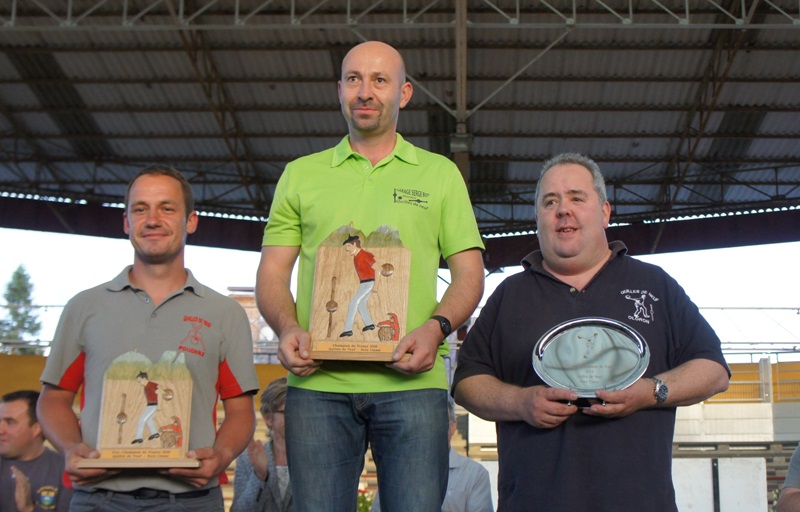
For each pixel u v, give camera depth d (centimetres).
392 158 339
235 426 362
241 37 1617
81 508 338
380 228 326
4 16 1566
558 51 1620
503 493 343
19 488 504
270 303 332
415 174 338
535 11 1524
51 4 1538
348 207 331
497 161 1958
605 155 1934
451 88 1728
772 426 1470
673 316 349
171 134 1897
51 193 2038
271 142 1916
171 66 1698
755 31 1566
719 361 336
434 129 1869
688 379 325
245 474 520
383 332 308
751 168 1953
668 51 1614
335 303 313
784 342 1569
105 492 336
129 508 336
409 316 324
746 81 1683
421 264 329
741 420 1479
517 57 1641
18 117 1847
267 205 2112
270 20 1567
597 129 1847
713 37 1582
